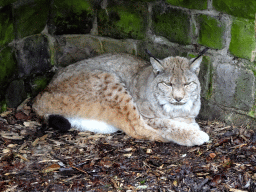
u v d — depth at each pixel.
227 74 4.26
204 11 4.29
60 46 5.21
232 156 3.81
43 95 4.67
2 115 4.69
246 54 4.02
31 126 4.59
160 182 3.49
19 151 4.00
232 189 3.33
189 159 3.86
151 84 4.27
